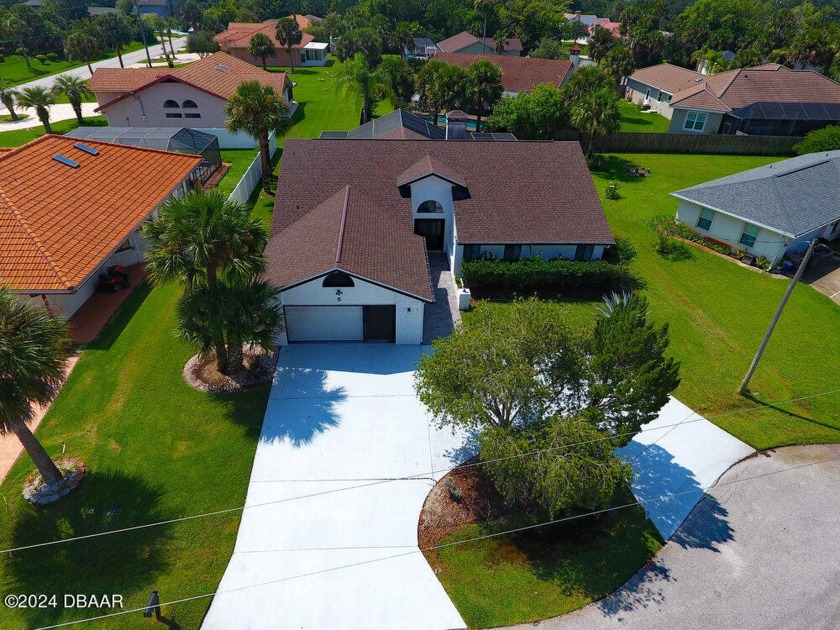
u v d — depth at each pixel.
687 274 29.06
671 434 18.75
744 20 93.00
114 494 15.37
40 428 17.38
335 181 28.02
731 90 52.19
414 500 15.81
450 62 64.56
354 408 18.98
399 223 26.81
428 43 96.38
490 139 37.75
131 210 25.98
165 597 13.06
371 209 26.55
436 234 29.52
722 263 30.44
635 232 33.81
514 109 43.94
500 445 13.55
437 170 27.28
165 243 17.09
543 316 15.69
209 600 13.09
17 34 78.31
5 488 15.39
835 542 15.23
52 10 92.81
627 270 28.30
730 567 14.42
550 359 15.40
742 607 13.43
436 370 15.03
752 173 35.22
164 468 16.30
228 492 15.73
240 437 17.56
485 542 14.73
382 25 94.38
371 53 79.81
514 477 13.80
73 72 74.94
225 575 13.65
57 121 50.41
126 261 27.09
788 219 28.89
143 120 46.78
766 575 14.25
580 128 44.59
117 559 13.80
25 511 14.77
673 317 25.09
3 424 12.93
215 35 95.44
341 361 21.34
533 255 27.42
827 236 33.03
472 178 28.55
